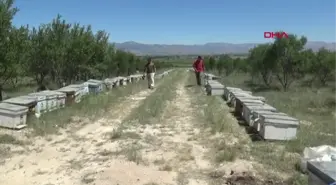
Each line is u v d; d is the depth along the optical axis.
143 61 41.81
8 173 6.31
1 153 7.24
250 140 8.34
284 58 23.92
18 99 10.07
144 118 10.76
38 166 6.68
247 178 5.89
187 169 6.49
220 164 6.69
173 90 19.42
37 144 8.02
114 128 9.63
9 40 12.23
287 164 6.58
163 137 8.69
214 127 9.42
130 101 14.77
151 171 6.32
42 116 10.42
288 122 8.09
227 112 12.12
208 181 5.93
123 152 7.33
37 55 17.28
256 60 27.08
